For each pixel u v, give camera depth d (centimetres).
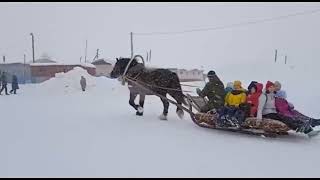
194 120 1084
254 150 800
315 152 791
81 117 1222
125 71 1236
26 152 738
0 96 2284
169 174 616
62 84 2612
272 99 939
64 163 665
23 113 1333
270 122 901
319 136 959
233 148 815
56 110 1436
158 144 830
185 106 1152
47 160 683
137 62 1251
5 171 615
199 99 1116
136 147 795
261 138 927
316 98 1717
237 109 957
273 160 721
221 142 873
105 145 807
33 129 988
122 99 2011
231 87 1045
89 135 912
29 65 4462
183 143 849
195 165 673
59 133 934
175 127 1055
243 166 675
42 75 4444
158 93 1189
